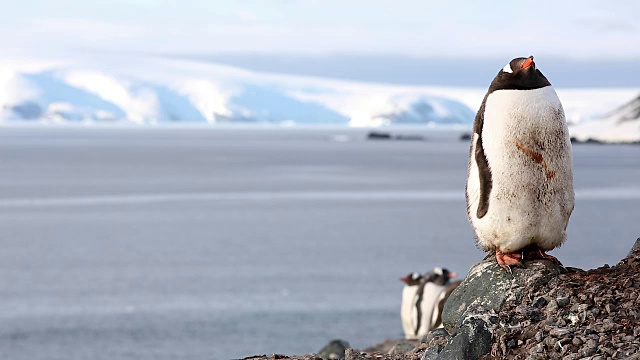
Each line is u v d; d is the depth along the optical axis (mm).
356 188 166625
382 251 81500
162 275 70438
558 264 12539
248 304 57250
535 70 11906
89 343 47250
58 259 81000
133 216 118938
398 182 182625
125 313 55312
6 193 159125
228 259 78750
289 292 61219
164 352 44781
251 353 44344
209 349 45406
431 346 12156
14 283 67812
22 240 94750
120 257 81562
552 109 11734
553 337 11016
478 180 12180
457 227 101438
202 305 57250
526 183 11797
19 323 52812
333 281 65500
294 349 44844
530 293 12031
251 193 156125
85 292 63375
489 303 12148
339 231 99250
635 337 10641
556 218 11992
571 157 12094
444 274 26531
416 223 106625
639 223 97188
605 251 74688
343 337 47062
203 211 125375
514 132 11727
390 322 50719
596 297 11555
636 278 11891
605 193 143000
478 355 11391
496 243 12336
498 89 11953
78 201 142625
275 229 102438
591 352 10562
